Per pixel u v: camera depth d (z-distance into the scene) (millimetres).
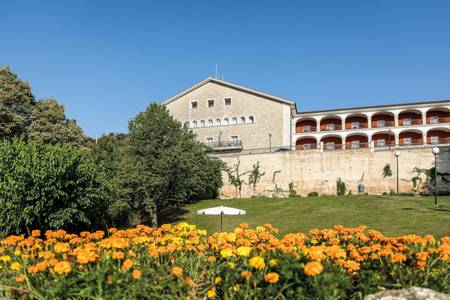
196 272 5762
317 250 5652
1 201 22484
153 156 38438
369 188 50875
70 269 5387
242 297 5062
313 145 65812
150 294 5195
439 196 44094
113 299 4953
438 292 5266
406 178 49750
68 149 25906
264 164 55281
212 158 57000
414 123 67312
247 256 5938
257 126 66125
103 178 27203
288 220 35250
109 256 5852
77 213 24516
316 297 4828
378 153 51188
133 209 37406
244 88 67312
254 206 43750
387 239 7070
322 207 39625
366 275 5625
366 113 68438
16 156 23750
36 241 8078
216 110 68312
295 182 53500
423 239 6762
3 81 43906
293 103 65250
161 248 6309
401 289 5277
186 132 45094
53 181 23219
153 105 40375
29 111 45156
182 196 40125
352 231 8047
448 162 48500
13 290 5648
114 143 43719
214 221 37906
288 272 5043
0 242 8438
